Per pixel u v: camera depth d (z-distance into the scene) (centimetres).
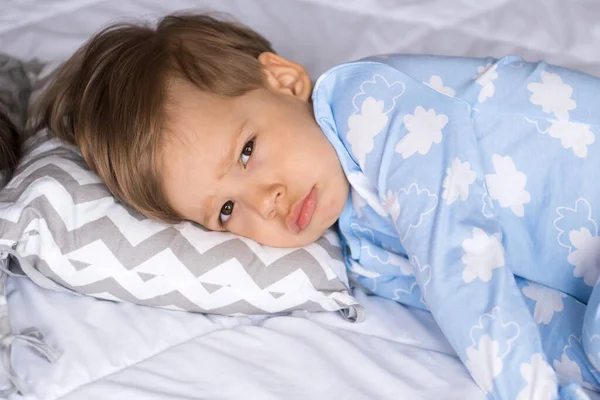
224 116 123
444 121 117
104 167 124
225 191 121
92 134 126
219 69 128
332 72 126
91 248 116
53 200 117
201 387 104
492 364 103
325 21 176
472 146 115
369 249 129
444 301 108
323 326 119
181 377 106
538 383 100
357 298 128
